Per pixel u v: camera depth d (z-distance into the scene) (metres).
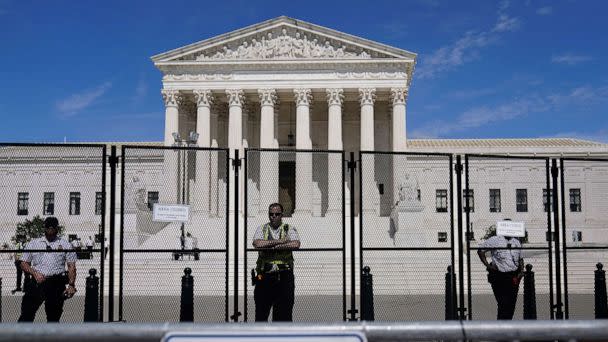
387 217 32.28
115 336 5.91
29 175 17.66
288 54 69.06
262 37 69.75
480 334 5.98
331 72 68.81
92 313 15.24
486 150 85.00
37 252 14.69
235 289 14.94
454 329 5.99
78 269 30.31
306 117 68.38
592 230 26.56
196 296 29.55
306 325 5.95
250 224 30.17
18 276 26.16
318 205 59.59
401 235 31.41
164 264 30.61
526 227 22.47
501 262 15.87
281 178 59.69
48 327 5.91
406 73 68.94
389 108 73.69
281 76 68.81
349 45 68.94
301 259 32.59
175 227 30.38
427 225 25.02
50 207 17.92
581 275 32.31
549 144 87.81
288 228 14.97
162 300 27.31
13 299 27.53
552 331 5.96
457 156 16.19
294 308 24.64
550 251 16.69
